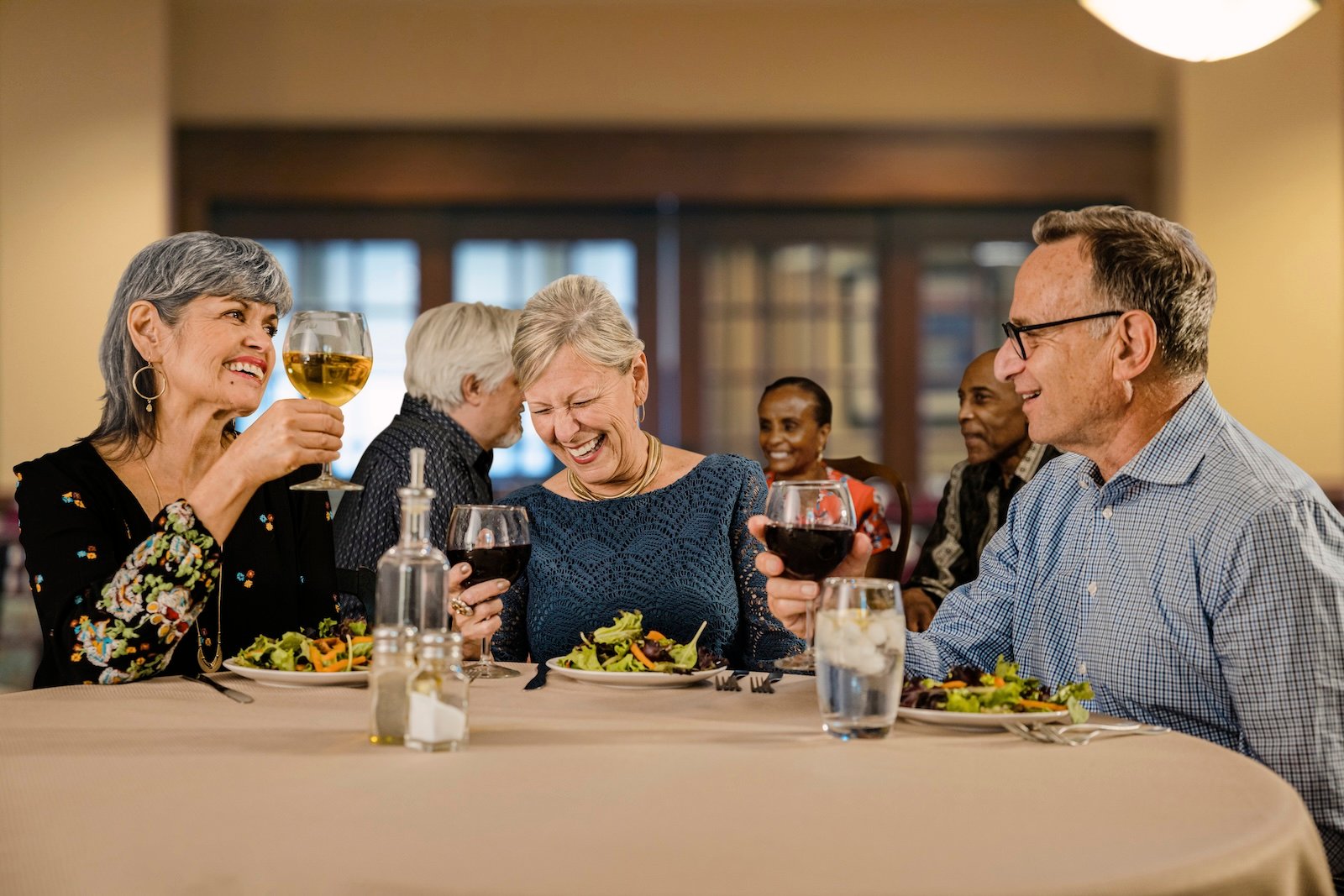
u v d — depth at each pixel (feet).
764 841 2.49
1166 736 3.65
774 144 18.12
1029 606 5.34
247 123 17.93
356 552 6.96
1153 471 4.80
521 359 5.95
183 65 17.87
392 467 7.13
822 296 18.61
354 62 17.94
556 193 18.06
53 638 4.62
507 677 4.82
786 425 9.04
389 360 18.33
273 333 5.58
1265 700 4.34
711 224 18.51
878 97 18.16
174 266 5.24
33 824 2.69
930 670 5.07
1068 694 3.92
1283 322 17.63
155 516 5.30
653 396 18.53
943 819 2.68
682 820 2.64
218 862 2.39
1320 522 4.47
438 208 18.34
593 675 4.48
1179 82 17.71
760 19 18.11
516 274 18.45
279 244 18.26
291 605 5.62
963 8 18.16
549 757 3.27
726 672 4.75
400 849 2.43
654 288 18.48
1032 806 2.80
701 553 5.92
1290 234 17.62
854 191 18.19
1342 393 17.58
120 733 3.59
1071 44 18.16
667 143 18.06
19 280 17.10
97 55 17.17
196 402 5.36
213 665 5.08
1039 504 5.42
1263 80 17.60
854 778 3.06
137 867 2.40
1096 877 2.28
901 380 18.57
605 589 5.86
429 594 3.45
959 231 18.60
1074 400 4.91
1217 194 17.65
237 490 4.58
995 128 18.24
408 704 3.39
